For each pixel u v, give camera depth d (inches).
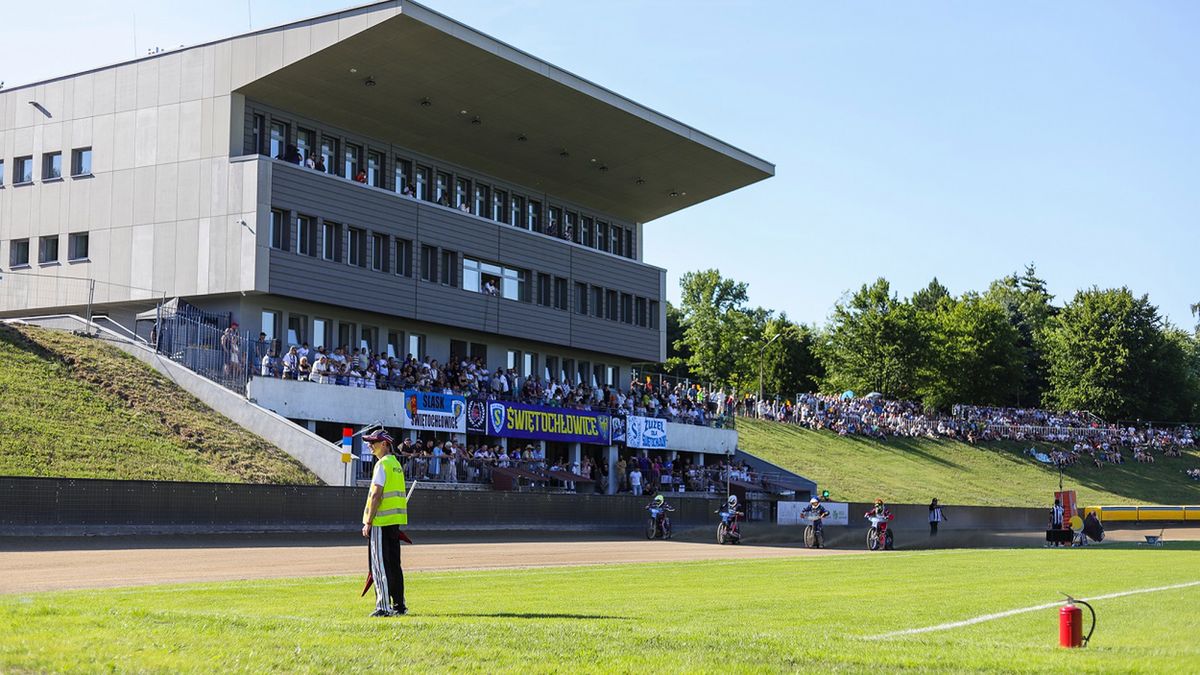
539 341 2458.2
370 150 2196.1
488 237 2340.1
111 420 1518.2
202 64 1982.0
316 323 2042.3
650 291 2815.0
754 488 2573.8
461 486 1857.8
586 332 2591.0
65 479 1186.6
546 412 2234.3
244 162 1907.0
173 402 1660.9
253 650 411.8
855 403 3676.2
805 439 3339.1
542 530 1763.0
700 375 4832.7
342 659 398.6
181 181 1972.2
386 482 542.0
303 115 2063.2
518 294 2429.9
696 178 2655.0
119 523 1229.1
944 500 3016.7
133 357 1788.9
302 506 1416.1
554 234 2630.4
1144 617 620.7
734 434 2874.0
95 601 579.5
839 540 1797.5
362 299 2050.9
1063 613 476.7
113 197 2039.9
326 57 1903.3
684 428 2674.7
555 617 552.4
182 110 1990.7
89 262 2052.2
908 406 3853.3
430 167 2322.8
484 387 2185.0
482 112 2183.8
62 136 2110.0
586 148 2415.1
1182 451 3973.9
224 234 1913.1
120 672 368.8
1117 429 4020.7
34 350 1653.5
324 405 1801.2
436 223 2219.5
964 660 420.2
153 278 1980.8
